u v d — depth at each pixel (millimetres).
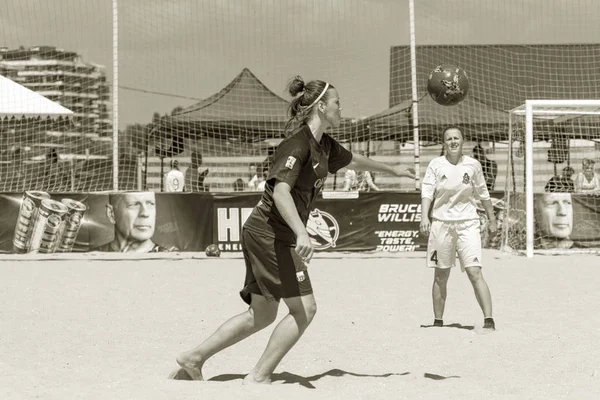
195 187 19578
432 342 6980
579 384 5465
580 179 19031
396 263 14086
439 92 8750
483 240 17094
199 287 10930
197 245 16266
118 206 16297
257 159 22375
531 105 15961
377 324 7902
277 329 5262
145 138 20703
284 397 4941
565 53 19688
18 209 16266
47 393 5074
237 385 5258
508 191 16609
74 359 6379
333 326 7781
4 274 12609
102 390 5113
